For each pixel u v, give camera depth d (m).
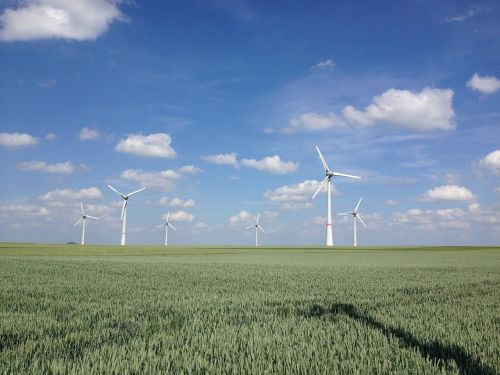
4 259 38.28
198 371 5.41
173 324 8.64
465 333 7.80
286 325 8.39
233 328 8.04
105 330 7.85
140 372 5.32
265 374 5.31
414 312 10.40
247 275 23.27
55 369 5.30
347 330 8.08
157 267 29.31
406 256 57.00
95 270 25.89
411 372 5.50
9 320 8.67
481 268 29.97
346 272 25.83
